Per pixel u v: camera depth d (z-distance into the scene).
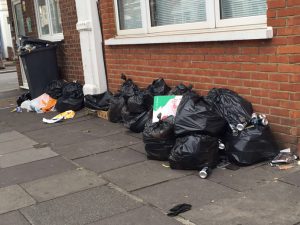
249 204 3.84
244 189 4.16
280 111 4.84
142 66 7.05
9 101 10.80
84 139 6.47
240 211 3.73
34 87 9.48
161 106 5.63
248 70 5.12
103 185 4.62
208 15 5.70
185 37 5.87
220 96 5.15
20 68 12.41
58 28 10.04
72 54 9.27
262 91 5.00
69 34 9.19
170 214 3.79
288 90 4.70
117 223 3.75
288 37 4.56
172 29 6.43
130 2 7.29
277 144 4.93
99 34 8.06
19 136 7.10
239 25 5.33
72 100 8.30
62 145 6.29
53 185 4.76
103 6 7.64
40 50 9.39
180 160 4.71
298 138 4.71
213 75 5.66
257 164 4.75
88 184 4.69
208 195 4.11
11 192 4.67
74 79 9.42
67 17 9.09
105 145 6.05
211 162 4.70
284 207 3.72
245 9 5.27
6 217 4.07
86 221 3.84
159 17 6.71
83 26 8.09
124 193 4.36
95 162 5.38
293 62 4.57
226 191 4.16
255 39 4.91
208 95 5.30
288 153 4.73
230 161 4.84
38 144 6.49
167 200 4.09
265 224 3.48
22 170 5.36
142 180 4.64
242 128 4.78
